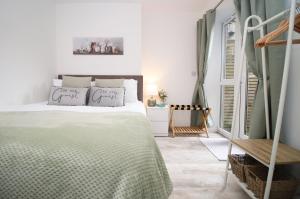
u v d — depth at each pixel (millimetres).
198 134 4062
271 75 1900
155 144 1411
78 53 3895
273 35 1309
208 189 1929
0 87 2619
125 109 2654
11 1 2750
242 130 3143
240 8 2523
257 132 2059
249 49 2199
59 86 3314
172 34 4266
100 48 3885
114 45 3881
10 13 2740
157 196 1068
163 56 4293
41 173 924
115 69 3906
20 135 1121
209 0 3760
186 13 4238
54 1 3770
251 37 2180
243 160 1896
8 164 934
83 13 3846
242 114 3143
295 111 1868
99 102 3025
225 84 3949
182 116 4375
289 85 1930
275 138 1249
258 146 1720
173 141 3572
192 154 2900
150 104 4066
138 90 3861
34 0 3211
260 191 1466
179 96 4348
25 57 3047
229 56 3934
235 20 3367
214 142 3502
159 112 3881
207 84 4215
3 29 2633
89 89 3244
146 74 4309
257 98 2096
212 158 2738
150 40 4266
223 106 4191
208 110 3908
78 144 1041
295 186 1493
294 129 1882
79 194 912
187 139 3705
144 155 1088
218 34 4152
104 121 1609
